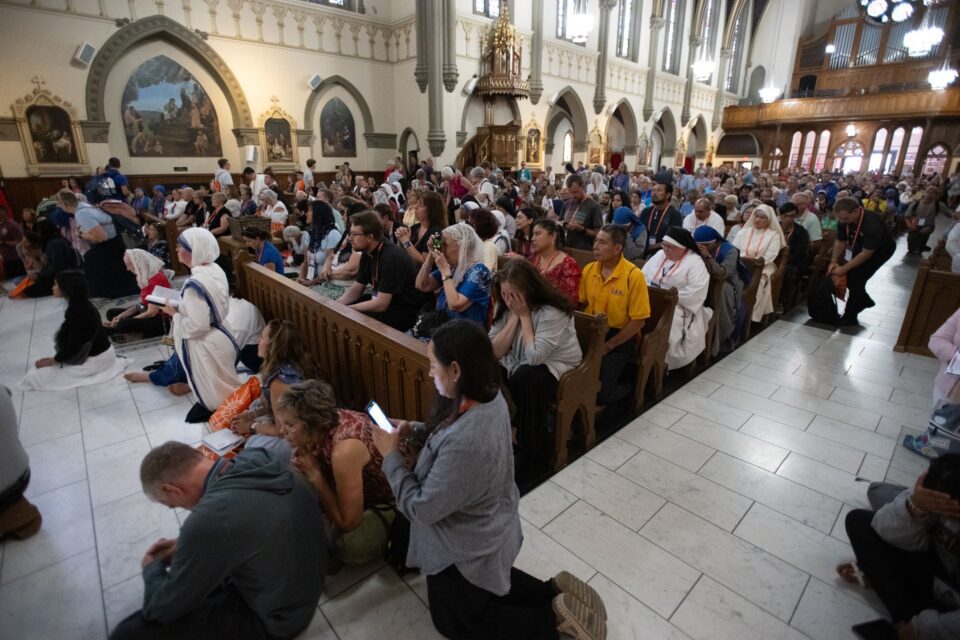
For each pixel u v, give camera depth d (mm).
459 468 1275
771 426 3057
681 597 1871
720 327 3900
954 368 2381
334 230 5707
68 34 8898
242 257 4250
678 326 3404
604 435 2936
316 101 12117
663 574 1975
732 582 1939
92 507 2361
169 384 3525
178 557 1305
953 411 2553
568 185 4926
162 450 1575
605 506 2354
